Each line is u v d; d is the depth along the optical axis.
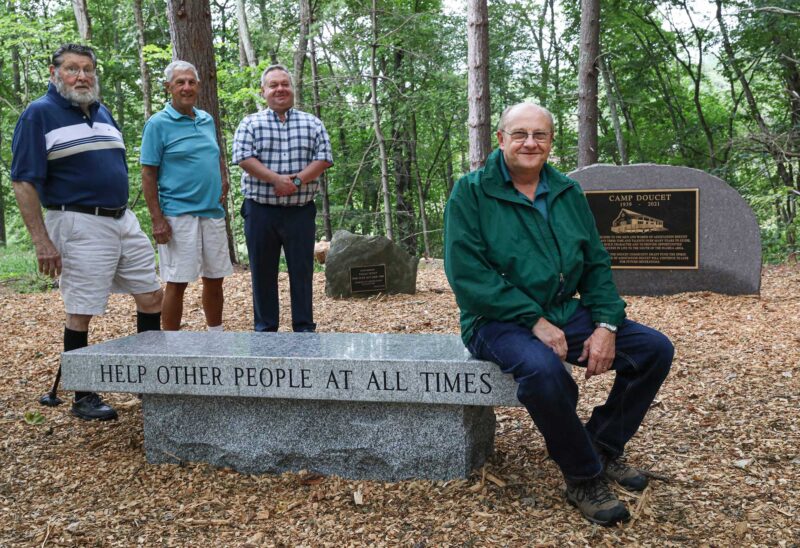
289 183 4.46
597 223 7.94
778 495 2.77
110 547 2.60
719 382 4.25
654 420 3.68
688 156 19.81
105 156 3.85
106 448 3.54
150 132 4.46
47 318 7.25
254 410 3.19
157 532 2.70
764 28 14.95
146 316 4.19
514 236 2.75
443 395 2.86
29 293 9.28
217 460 3.26
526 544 2.49
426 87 19.67
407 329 6.36
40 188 3.70
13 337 6.34
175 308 4.71
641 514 2.67
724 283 7.57
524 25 21.14
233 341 3.47
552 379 2.51
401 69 19.44
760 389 4.07
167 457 3.32
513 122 2.73
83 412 3.97
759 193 13.82
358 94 18.73
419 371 2.88
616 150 20.86
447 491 2.91
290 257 4.70
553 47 22.86
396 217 22.27
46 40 15.45
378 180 21.95
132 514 2.85
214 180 4.67
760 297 7.38
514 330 2.70
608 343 2.71
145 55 14.99
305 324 4.77
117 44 22.30
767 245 12.48
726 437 3.39
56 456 3.44
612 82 20.09
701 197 7.58
